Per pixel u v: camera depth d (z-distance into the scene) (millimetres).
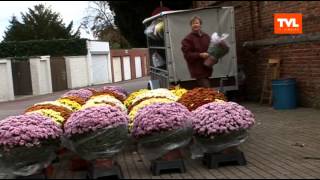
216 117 7656
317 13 14547
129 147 8875
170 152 7480
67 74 42656
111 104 9562
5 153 7363
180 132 7477
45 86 37375
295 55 15586
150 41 20438
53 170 7883
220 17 16750
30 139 7344
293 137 10219
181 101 9250
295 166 7648
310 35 14555
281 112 14422
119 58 56781
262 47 17562
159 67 18266
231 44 16828
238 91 18297
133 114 8625
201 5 23609
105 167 7223
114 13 30375
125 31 30531
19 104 26391
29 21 53000
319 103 14547
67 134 7410
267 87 17062
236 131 7645
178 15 16562
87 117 7309
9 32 39312
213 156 7656
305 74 15109
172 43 16578
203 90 9695
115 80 54438
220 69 16844
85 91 12844
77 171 7863
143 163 8219
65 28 56500
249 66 18562
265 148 9148
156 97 9852
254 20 18250
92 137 7250
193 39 12375
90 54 47094
